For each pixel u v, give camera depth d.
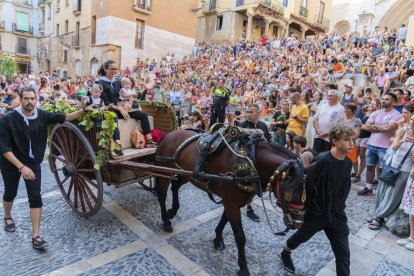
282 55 18.33
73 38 27.84
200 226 4.35
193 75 19.03
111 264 3.38
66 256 3.48
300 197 2.73
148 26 25.14
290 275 3.38
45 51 36.59
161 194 4.14
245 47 23.17
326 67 13.15
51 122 3.68
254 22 31.70
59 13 30.53
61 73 31.00
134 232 4.07
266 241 4.06
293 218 2.76
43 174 6.15
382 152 5.37
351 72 12.57
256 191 3.04
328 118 5.56
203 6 32.88
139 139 4.61
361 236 4.29
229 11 30.86
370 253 3.89
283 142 6.89
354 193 5.83
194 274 3.30
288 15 32.31
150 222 4.37
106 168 3.91
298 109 6.25
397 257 3.82
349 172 2.93
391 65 12.61
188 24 27.98
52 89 13.16
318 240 4.13
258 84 13.95
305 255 3.79
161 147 4.16
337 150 2.85
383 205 4.46
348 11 31.94
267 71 16.41
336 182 2.89
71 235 3.92
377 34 17.78
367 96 9.20
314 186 2.95
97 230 4.07
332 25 33.03
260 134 3.33
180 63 24.55
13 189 3.79
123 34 23.80
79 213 4.33
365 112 8.43
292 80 12.66
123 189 5.53
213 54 24.20
